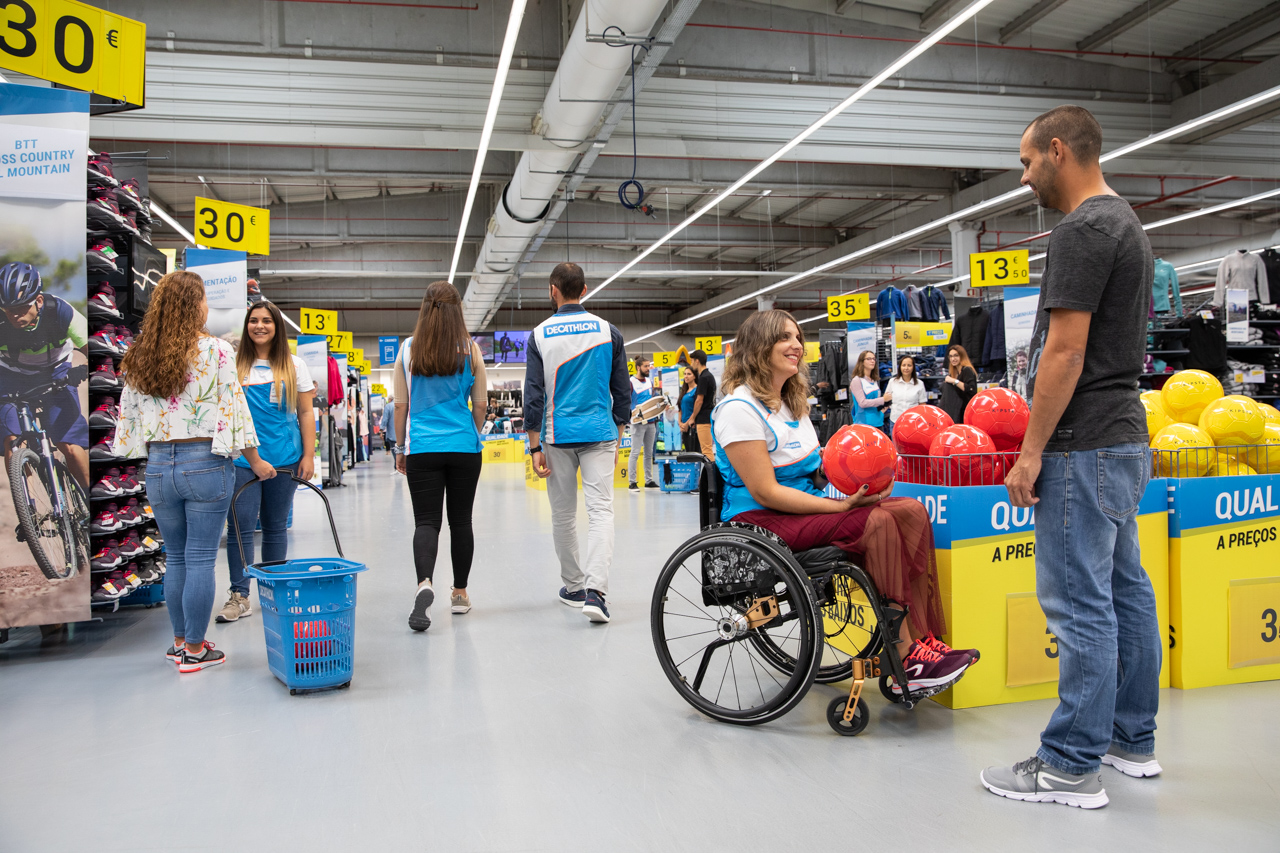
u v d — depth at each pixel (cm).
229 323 542
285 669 230
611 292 2559
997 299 934
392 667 256
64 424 290
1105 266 153
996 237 1708
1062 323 155
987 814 153
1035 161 168
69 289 291
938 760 179
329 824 153
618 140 978
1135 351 158
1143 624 168
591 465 317
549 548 505
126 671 261
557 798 162
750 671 247
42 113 289
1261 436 235
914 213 1518
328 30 881
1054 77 1070
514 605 344
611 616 321
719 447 211
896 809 156
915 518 198
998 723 200
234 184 1417
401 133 904
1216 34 1016
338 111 888
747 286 2317
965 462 214
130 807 161
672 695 226
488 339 2225
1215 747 183
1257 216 1642
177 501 256
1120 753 172
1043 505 164
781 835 146
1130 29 1005
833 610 245
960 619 209
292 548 524
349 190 1570
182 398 249
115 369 349
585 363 316
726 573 204
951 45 1041
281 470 330
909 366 754
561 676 245
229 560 330
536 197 1180
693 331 2845
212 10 859
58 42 331
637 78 838
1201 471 233
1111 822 149
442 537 568
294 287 2289
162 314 247
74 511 291
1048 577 164
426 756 185
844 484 198
